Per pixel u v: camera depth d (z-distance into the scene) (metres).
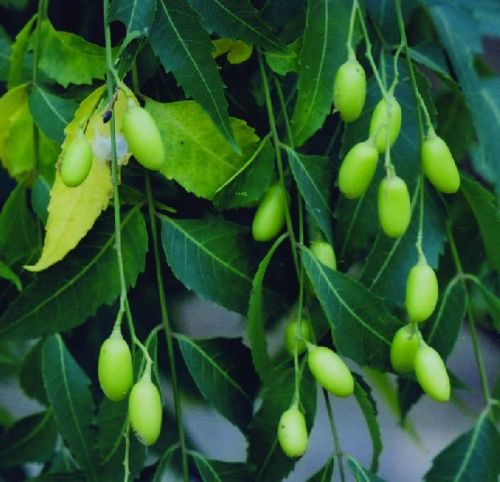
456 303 0.72
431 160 0.68
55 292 0.69
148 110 0.69
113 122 0.66
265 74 0.70
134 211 0.70
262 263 0.69
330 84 0.69
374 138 0.67
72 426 0.71
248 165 0.69
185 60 0.66
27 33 0.71
